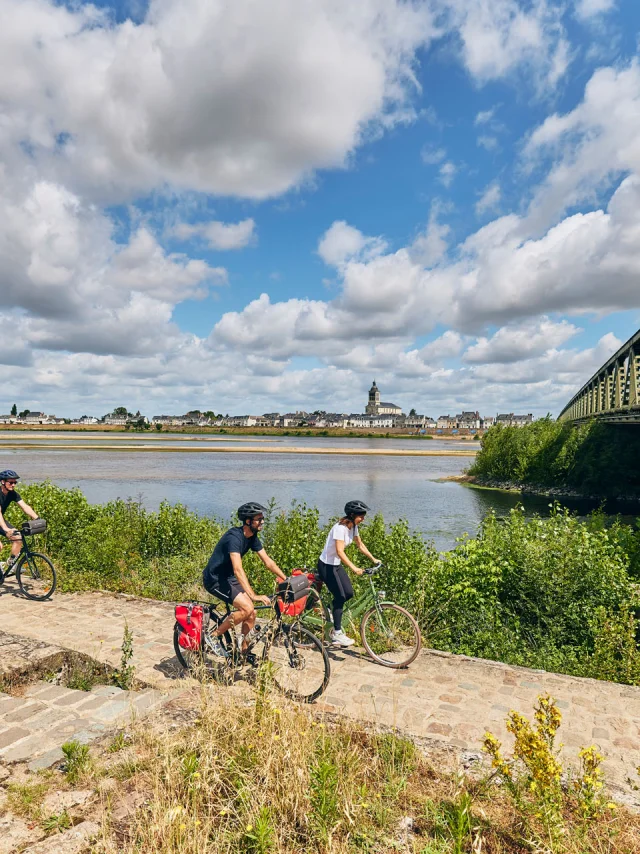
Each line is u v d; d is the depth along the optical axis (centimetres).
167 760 312
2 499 849
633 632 677
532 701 498
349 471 5775
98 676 558
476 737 430
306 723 380
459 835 268
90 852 255
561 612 756
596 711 481
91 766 331
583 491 4206
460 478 5091
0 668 499
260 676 422
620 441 4175
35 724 405
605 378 4609
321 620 609
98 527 1103
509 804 320
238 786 306
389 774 334
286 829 281
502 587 796
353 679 536
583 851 271
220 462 6988
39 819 284
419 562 841
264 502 3016
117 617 730
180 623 530
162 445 11769
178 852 248
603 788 344
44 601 811
